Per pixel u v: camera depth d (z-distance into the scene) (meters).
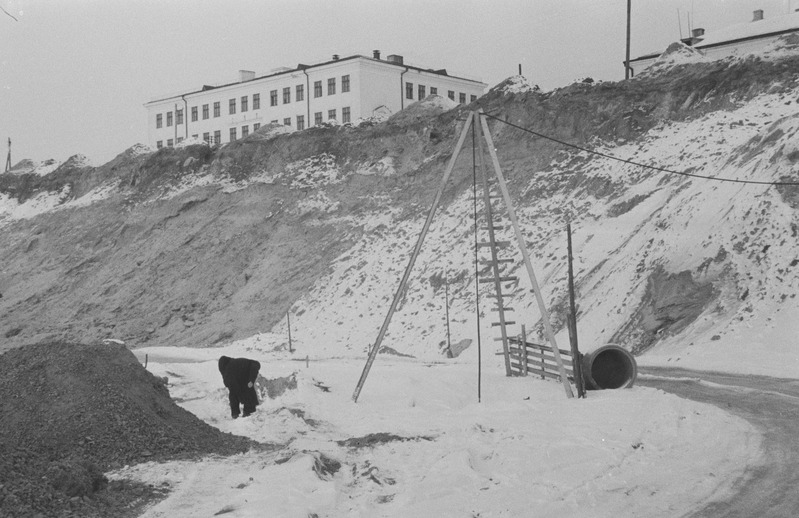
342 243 47.03
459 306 36.06
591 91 45.50
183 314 47.38
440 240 42.16
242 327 43.56
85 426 11.14
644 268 29.80
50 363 12.48
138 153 69.31
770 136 31.41
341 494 9.02
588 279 32.16
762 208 28.14
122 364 13.44
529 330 31.25
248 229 52.22
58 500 8.16
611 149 42.25
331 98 66.75
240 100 73.12
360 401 17.45
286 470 9.69
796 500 8.61
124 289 52.12
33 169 76.94
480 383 18.80
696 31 67.31
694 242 28.95
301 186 54.00
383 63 66.19
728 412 14.53
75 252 59.91
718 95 41.72
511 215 17.88
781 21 60.84
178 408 13.80
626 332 27.98
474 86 73.88
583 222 37.47
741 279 26.55
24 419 11.29
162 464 10.44
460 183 46.25
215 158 61.22
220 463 10.57
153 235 56.59
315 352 36.88
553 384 18.23
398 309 38.50
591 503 8.55
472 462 10.31
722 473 9.81
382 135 54.03
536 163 44.03
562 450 10.90
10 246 65.62
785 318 24.12
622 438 11.81
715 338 24.81
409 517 8.09
